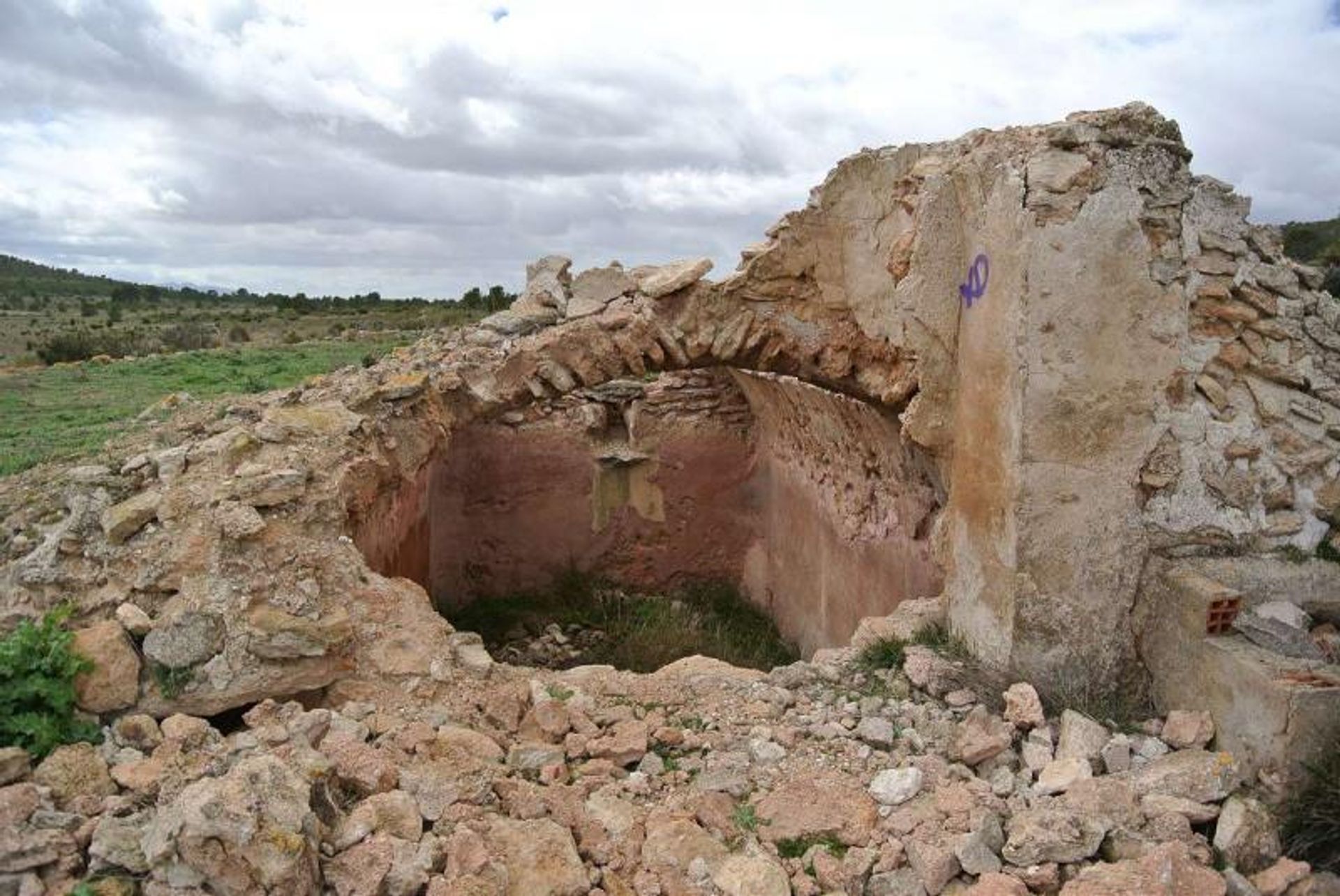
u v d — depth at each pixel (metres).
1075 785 4.26
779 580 10.91
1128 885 3.59
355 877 3.44
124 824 3.50
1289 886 3.86
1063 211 4.98
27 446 8.65
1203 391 5.24
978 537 5.63
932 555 6.77
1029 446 5.08
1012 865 3.88
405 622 5.24
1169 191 5.09
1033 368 5.05
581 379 7.55
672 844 3.90
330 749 4.14
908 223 6.56
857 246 6.96
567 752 4.60
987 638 5.50
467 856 3.58
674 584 11.79
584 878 3.66
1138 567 5.23
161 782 3.80
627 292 7.70
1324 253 17.09
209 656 4.63
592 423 11.35
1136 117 5.09
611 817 4.09
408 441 7.14
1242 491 5.29
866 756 4.67
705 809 4.15
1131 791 4.21
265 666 4.69
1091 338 5.07
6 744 4.04
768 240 7.35
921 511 6.98
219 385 13.07
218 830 3.20
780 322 7.25
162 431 7.39
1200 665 4.82
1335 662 4.84
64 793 3.73
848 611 8.70
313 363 15.42
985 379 5.54
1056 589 5.18
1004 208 5.27
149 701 4.50
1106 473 5.16
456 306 40.25
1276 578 5.11
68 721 4.25
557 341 7.43
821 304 7.19
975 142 6.07
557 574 11.50
